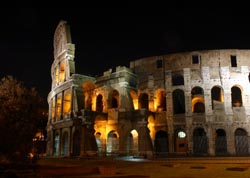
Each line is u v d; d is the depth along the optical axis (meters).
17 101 37.00
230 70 60.75
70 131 64.81
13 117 31.98
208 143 57.84
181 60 63.72
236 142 58.06
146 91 65.75
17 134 29.59
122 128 60.75
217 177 23.94
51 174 26.25
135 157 53.78
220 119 58.81
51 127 74.12
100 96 73.50
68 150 64.00
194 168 32.59
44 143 81.44
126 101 62.38
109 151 63.94
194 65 62.59
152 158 51.28
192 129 59.44
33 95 41.94
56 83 77.62
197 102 68.38
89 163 42.69
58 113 74.19
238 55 61.59
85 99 71.69
